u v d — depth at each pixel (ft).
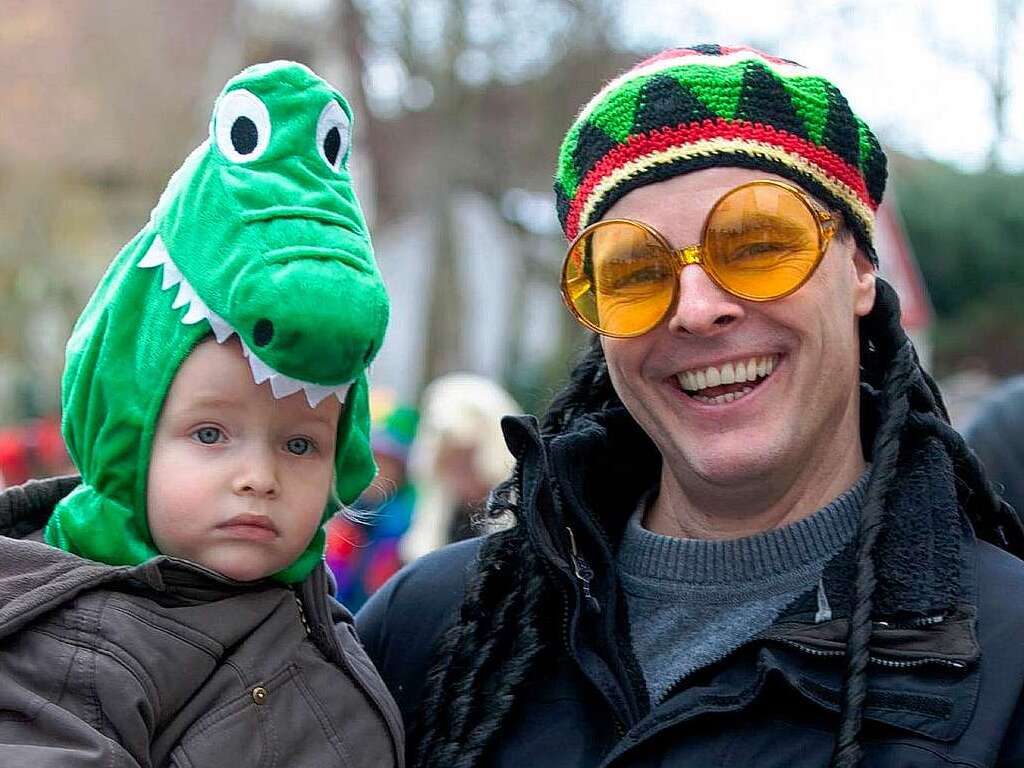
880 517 5.74
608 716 6.18
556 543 6.41
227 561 6.01
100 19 56.65
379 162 51.75
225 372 5.90
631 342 6.19
